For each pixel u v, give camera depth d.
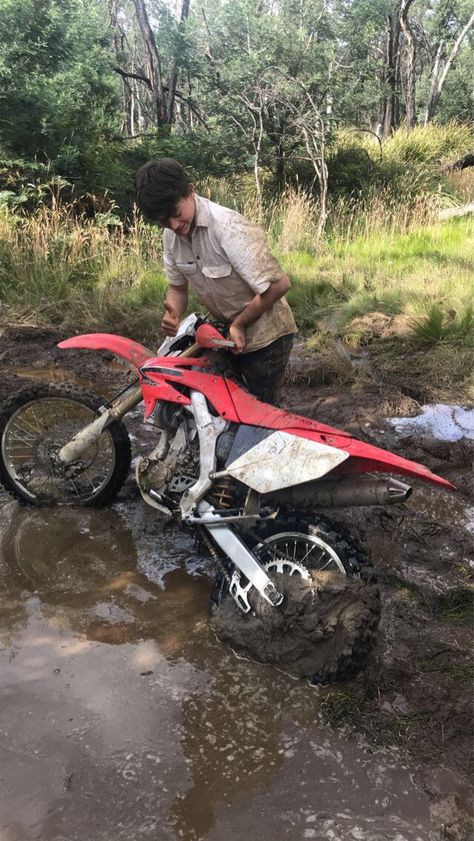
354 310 7.40
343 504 2.88
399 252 9.97
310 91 13.52
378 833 2.08
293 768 2.31
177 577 3.31
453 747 2.41
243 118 13.21
